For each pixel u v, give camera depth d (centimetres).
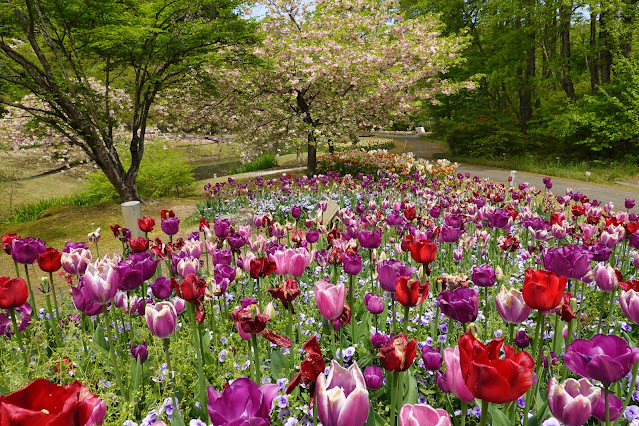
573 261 230
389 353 150
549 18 2238
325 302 202
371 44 1792
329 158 1978
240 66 1673
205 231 446
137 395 234
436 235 418
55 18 1215
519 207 884
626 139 2020
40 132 1712
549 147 2478
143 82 1412
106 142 1355
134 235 702
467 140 2744
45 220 1255
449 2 2625
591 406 137
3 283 239
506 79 2498
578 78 2694
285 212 973
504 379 103
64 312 364
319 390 105
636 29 2077
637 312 183
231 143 2120
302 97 1847
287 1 1803
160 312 199
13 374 254
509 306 186
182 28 1352
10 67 1197
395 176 1127
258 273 260
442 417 95
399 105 1756
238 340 298
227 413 113
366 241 337
